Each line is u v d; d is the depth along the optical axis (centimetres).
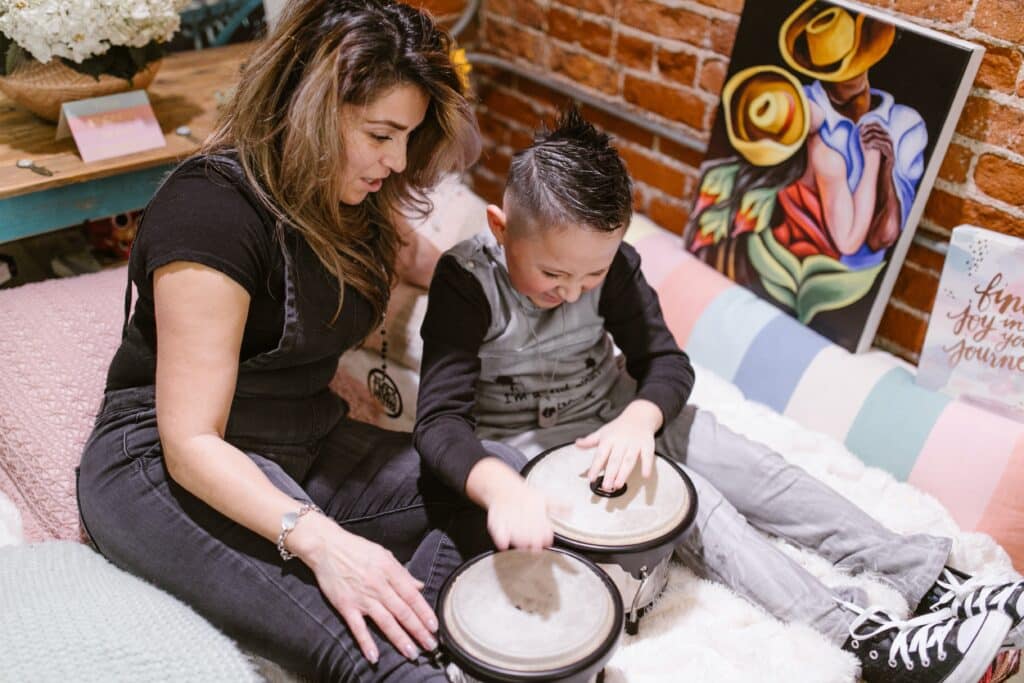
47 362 150
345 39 110
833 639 132
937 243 170
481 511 128
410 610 111
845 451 165
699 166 207
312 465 137
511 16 237
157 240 113
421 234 174
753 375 182
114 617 111
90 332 155
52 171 169
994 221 163
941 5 159
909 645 126
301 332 124
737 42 183
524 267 132
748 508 149
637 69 211
